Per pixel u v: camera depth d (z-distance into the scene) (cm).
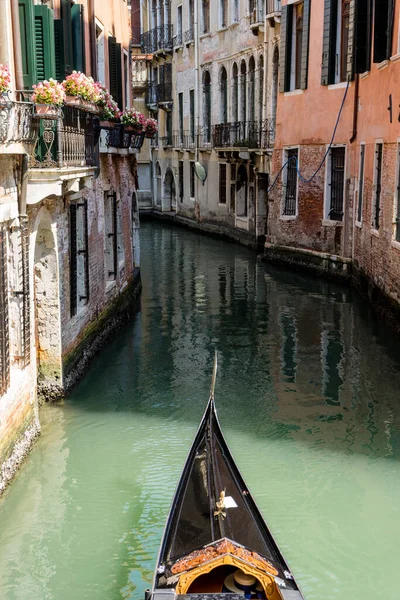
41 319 1073
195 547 602
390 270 1549
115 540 753
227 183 2959
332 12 1986
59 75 1013
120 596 665
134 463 919
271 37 2392
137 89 3962
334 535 760
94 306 1347
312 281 2092
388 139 1578
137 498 834
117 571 702
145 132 1752
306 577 688
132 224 1939
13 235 845
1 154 769
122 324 1595
